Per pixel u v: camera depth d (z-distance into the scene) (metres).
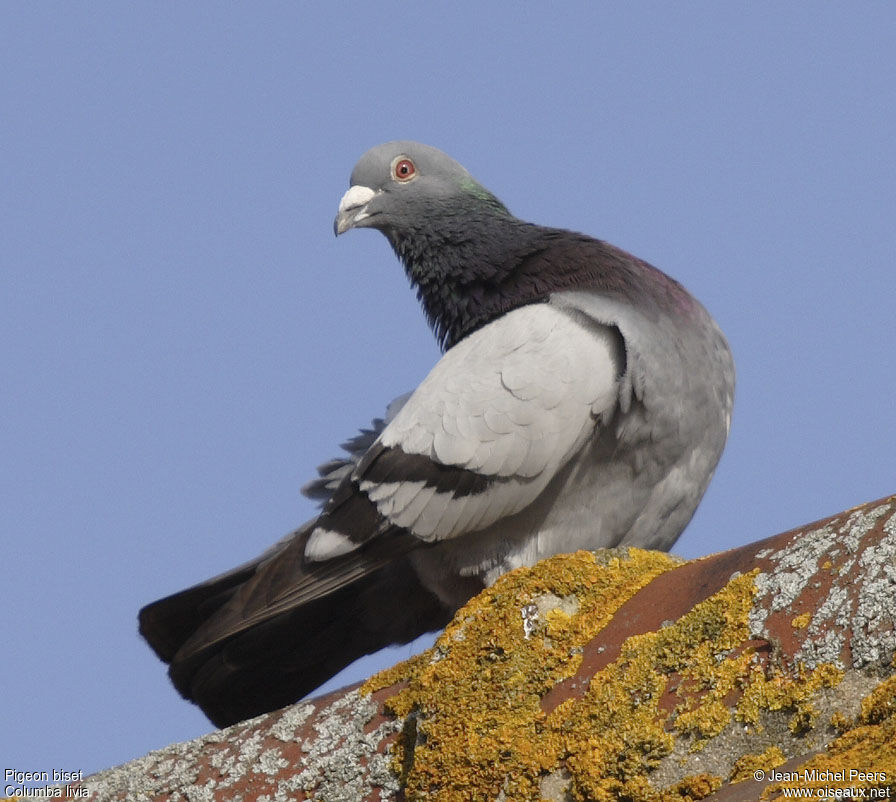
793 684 5.36
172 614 9.98
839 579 5.57
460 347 10.03
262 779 7.19
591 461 9.56
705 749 5.49
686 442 9.59
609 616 6.46
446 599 10.12
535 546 9.73
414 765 6.36
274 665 10.17
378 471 9.58
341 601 10.19
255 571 10.12
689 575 6.35
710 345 9.93
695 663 5.78
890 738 4.76
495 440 9.29
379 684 7.23
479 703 6.36
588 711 5.93
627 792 5.58
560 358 9.38
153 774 7.64
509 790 5.97
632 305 9.67
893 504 5.71
